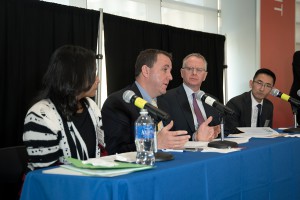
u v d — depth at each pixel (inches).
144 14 171.3
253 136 95.0
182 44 175.5
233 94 203.9
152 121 59.2
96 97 139.2
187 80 113.7
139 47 157.1
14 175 73.6
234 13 202.7
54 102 66.0
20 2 117.6
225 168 62.4
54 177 47.9
